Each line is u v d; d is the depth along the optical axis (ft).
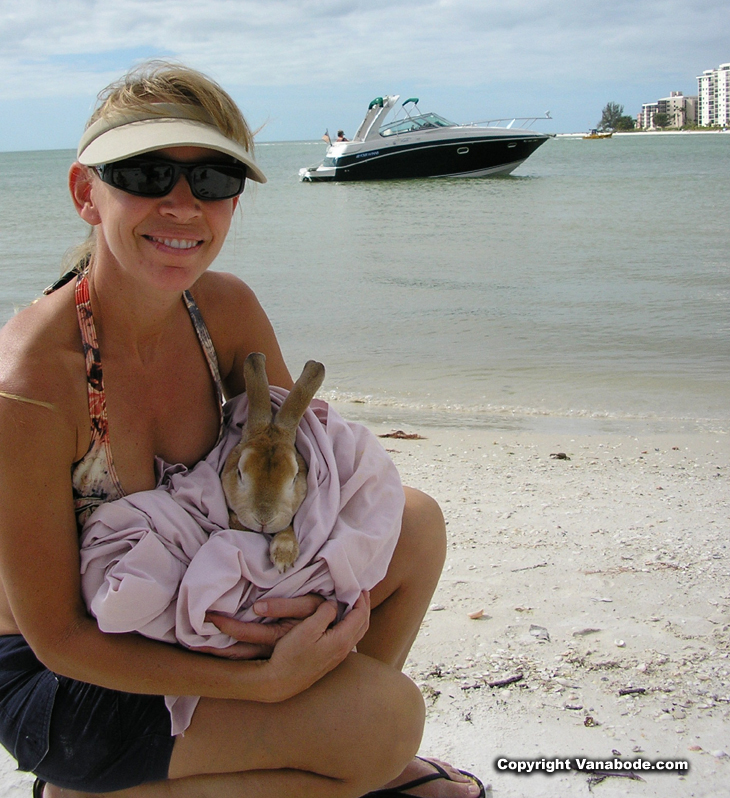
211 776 3.43
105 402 3.37
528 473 8.96
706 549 6.48
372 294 20.65
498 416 11.52
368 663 3.51
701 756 4.13
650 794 3.90
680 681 4.69
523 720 4.38
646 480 8.72
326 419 3.98
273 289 21.50
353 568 3.50
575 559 6.29
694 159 88.79
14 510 3.14
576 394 12.59
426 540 3.85
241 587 3.33
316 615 3.31
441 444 10.18
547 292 20.57
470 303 19.34
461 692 4.61
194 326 3.77
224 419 3.97
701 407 11.90
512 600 5.62
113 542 3.29
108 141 3.14
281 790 3.40
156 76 3.31
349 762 3.34
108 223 3.21
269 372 4.20
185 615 3.25
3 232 34.65
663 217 36.17
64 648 3.21
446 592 5.75
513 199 47.29
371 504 3.64
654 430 10.87
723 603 5.54
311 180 64.80
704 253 26.14
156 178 3.13
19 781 4.02
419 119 62.90
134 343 3.48
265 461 3.55
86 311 3.36
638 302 19.07
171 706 3.33
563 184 56.24
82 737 3.33
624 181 57.52
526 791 3.91
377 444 3.84
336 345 15.58
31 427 3.15
